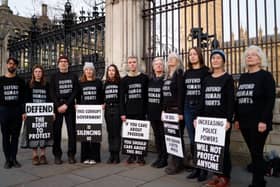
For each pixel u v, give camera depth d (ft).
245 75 13.09
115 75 17.97
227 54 19.10
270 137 16.26
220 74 13.74
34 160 18.13
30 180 15.12
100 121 18.01
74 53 26.58
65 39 27.07
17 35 35.24
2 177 15.64
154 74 17.66
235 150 17.38
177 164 15.97
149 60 22.27
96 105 18.10
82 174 16.03
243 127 12.80
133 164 17.84
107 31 23.63
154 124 17.30
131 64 17.66
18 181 14.98
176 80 15.64
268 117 12.13
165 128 16.25
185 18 20.77
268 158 15.35
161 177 15.33
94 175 15.83
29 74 30.73
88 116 18.12
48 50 28.99
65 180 15.06
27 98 18.08
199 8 19.99
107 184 14.38
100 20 24.73
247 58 12.92
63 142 25.34
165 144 16.71
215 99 13.47
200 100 14.25
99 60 24.77
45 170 16.87
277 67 17.48
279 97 16.92
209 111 13.67
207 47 19.79
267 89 12.23
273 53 19.01
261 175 12.55
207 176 15.31
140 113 17.52
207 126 13.52
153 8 21.97
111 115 17.95
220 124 13.10
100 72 24.40
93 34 25.43
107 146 22.33
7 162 17.43
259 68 12.80
